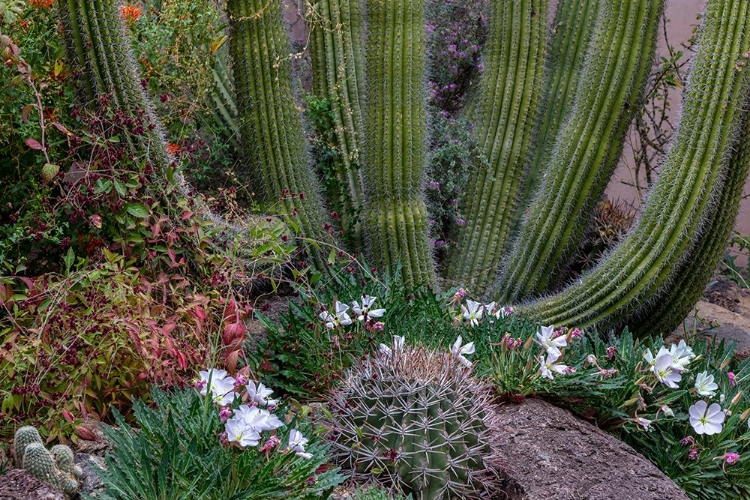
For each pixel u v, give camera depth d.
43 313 2.99
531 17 5.00
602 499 2.85
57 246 3.69
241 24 4.36
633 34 4.36
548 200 4.57
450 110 6.20
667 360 3.44
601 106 4.44
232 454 2.41
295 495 2.41
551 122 5.29
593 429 3.30
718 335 5.00
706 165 3.96
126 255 3.43
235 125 4.84
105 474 2.32
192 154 4.16
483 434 2.80
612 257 4.25
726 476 3.40
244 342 3.38
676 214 4.02
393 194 4.46
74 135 3.32
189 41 4.41
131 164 3.50
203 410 2.51
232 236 3.76
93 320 2.93
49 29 3.66
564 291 4.37
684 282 4.33
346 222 4.90
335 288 3.91
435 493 2.67
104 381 3.00
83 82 3.47
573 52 5.28
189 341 3.24
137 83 3.56
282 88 4.43
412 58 4.37
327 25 4.80
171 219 3.55
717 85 3.90
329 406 3.12
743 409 3.59
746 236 6.60
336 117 4.88
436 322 3.72
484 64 5.30
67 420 2.77
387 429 2.70
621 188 7.05
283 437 2.50
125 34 3.52
